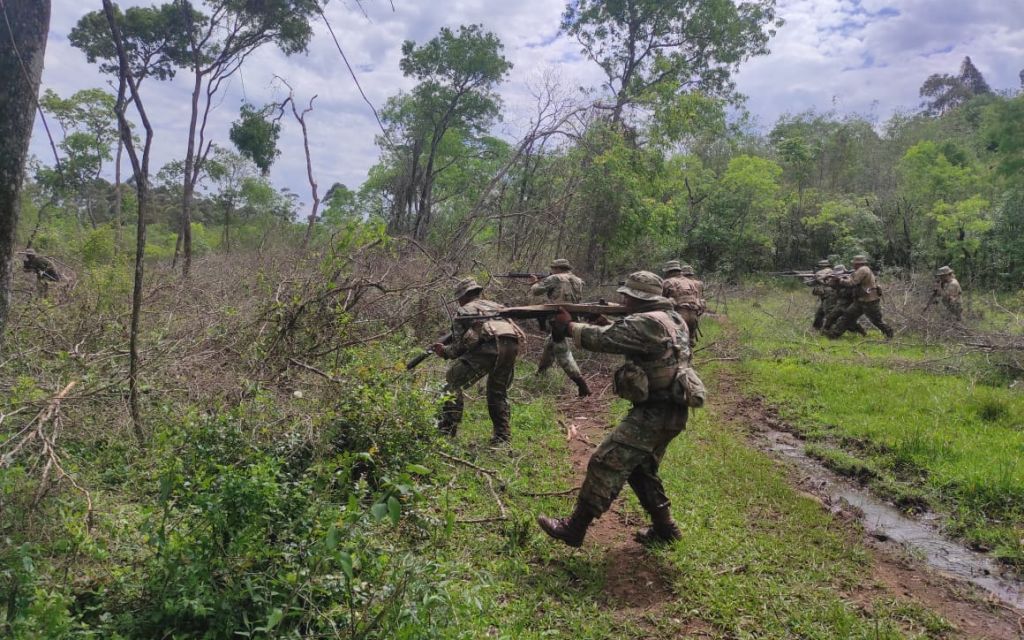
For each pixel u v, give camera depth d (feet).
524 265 46.14
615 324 14.29
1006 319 47.26
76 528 10.71
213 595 9.72
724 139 117.29
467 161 85.25
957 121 131.03
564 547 15.05
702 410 28.37
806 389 31.94
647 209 52.75
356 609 10.16
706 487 19.07
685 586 13.65
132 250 41.32
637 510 17.29
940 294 47.91
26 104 12.90
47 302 22.98
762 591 13.47
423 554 12.81
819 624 12.43
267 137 58.39
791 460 23.13
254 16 59.41
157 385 18.20
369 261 27.68
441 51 71.67
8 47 12.51
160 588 10.01
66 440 15.40
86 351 20.94
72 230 56.29
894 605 13.41
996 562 16.02
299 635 9.51
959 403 28.02
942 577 15.06
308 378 18.88
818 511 17.93
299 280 22.54
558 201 48.44
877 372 34.60
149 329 22.58
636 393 13.94
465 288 20.99
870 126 138.31
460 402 20.54
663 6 69.36
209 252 54.24
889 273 82.07
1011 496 18.86
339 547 10.12
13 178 12.90
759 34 73.05
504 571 13.56
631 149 51.39
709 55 74.28
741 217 96.99
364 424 14.71
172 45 63.93
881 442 23.61
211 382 18.07
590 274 49.98
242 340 20.92
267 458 11.57
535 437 22.85
